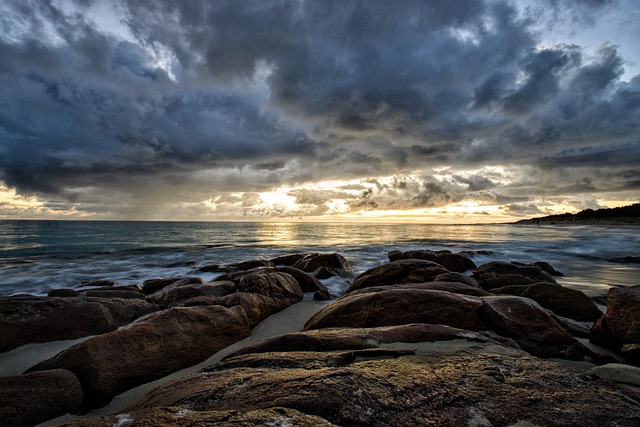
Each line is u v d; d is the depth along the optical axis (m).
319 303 8.60
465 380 2.67
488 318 5.19
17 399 3.29
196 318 5.30
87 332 5.99
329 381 2.49
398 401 2.31
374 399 2.31
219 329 5.43
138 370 4.18
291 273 10.41
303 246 27.03
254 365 3.24
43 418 3.32
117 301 7.29
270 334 6.20
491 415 2.21
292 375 2.69
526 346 4.63
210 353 5.03
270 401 2.30
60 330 5.86
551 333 4.81
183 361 4.65
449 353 3.50
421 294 5.73
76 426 2.00
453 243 28.88
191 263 16.77
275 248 25.47
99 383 3.81
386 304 5.64
